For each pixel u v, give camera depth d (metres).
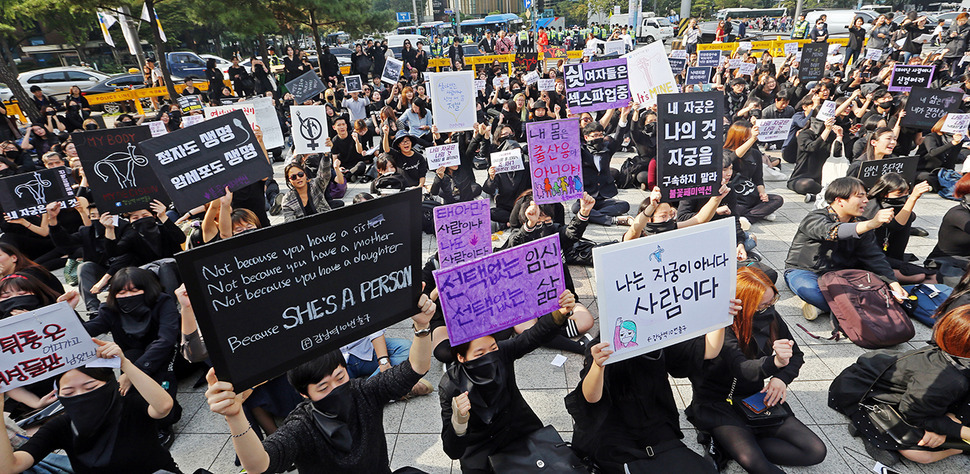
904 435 3.10
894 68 9.48
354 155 10.53
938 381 2.85
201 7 19.78
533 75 14.44
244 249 1.93
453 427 2.68
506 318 2.80
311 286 2.14
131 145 5.08
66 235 6.54
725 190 4.20
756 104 9.30
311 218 2.07
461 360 2.79
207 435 3.89
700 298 2.75
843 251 4.73
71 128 13.80
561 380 4.25
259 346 2.05
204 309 1.89
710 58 12.44
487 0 87.50
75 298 3.55
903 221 4.94
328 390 2.25
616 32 26.50
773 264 6.02
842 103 9.43
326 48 21.45
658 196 4.07
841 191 4.55
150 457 2.88
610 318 2.56
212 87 17.70
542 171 5.06
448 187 7.54
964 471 3.18
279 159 12.59
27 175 6.28
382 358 4.12
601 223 7.44
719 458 3.24
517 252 2.76
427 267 4.51
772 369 2.81
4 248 4.34
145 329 3.84
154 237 5.30
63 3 15.61
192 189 4.30
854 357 4.33
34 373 2.43
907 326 4.17
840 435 3.53
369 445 2.39
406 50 22.12
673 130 3.93
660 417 2.91
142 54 21.83
